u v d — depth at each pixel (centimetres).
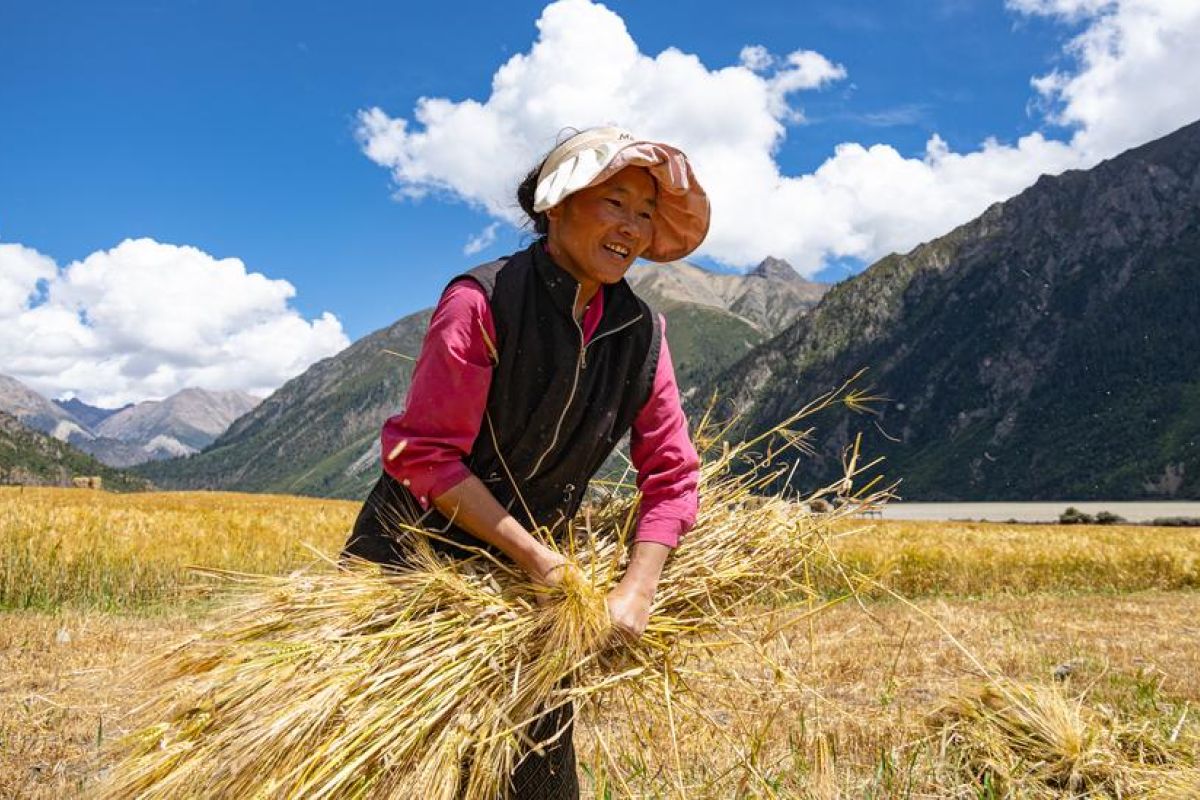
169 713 193
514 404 211
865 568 1664
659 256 247
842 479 256
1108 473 18750
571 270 213
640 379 226
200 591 225
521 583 211
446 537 216
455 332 204
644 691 217
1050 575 1842
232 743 181
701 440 274
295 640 199
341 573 215
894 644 809
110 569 1204
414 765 183
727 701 256
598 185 210
